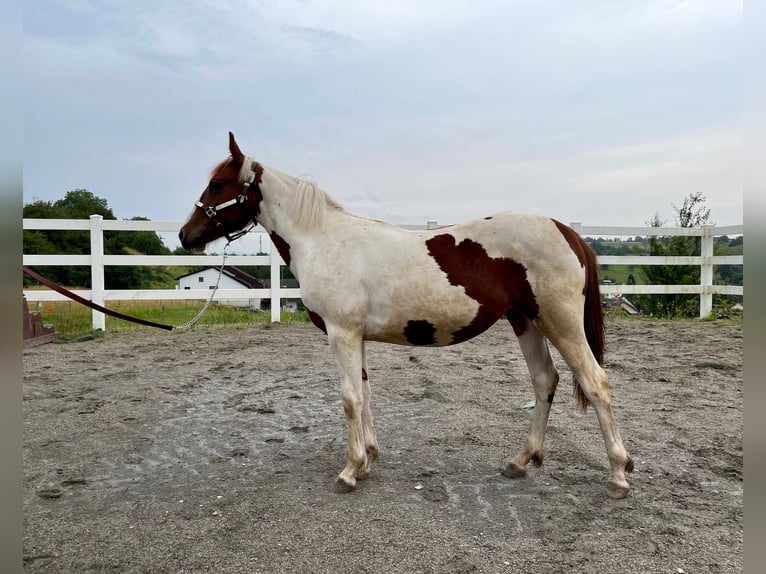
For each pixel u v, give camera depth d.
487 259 3.00
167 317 9.81
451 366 6.39
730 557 2.36
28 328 7.47
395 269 3.02
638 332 8.65
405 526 2.62
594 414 4.51
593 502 2.89
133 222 8.45
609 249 11.14
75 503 2.92
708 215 10.97
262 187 3.42
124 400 4.95
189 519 2.72
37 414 4.51
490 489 3.06
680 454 3.58
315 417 4.47
